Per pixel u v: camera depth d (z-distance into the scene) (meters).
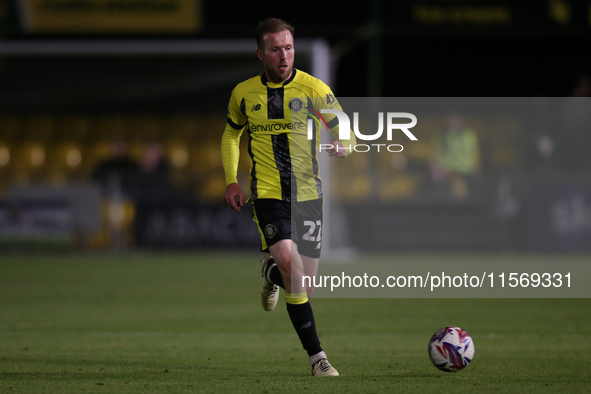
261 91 15.11
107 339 20.33
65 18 57.81
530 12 58.12
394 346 18.98
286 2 57.88
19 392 12.75
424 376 14.38
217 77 67.12
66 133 71.94
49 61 66.25
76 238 57.16
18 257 56.19
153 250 57.41
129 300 30.66
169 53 58.09
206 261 52.00
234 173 15.51
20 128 72.50
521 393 12.52
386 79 78.88
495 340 19.92
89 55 65.81
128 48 57.97
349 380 13.90
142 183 57.50
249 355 17.52
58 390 12.93
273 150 15.02
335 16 57.72
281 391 12.70
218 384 13.48
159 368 15.56
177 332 21.69
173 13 58.00
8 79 67.00
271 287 16.44
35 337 20.73
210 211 57.34
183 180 57.62
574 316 25.72
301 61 59.00
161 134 71.00
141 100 72.50
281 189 14.91
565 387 13.11
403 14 57.84
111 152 69.94
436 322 24.12
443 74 78.69
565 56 77.94
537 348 18.45
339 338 20.48
